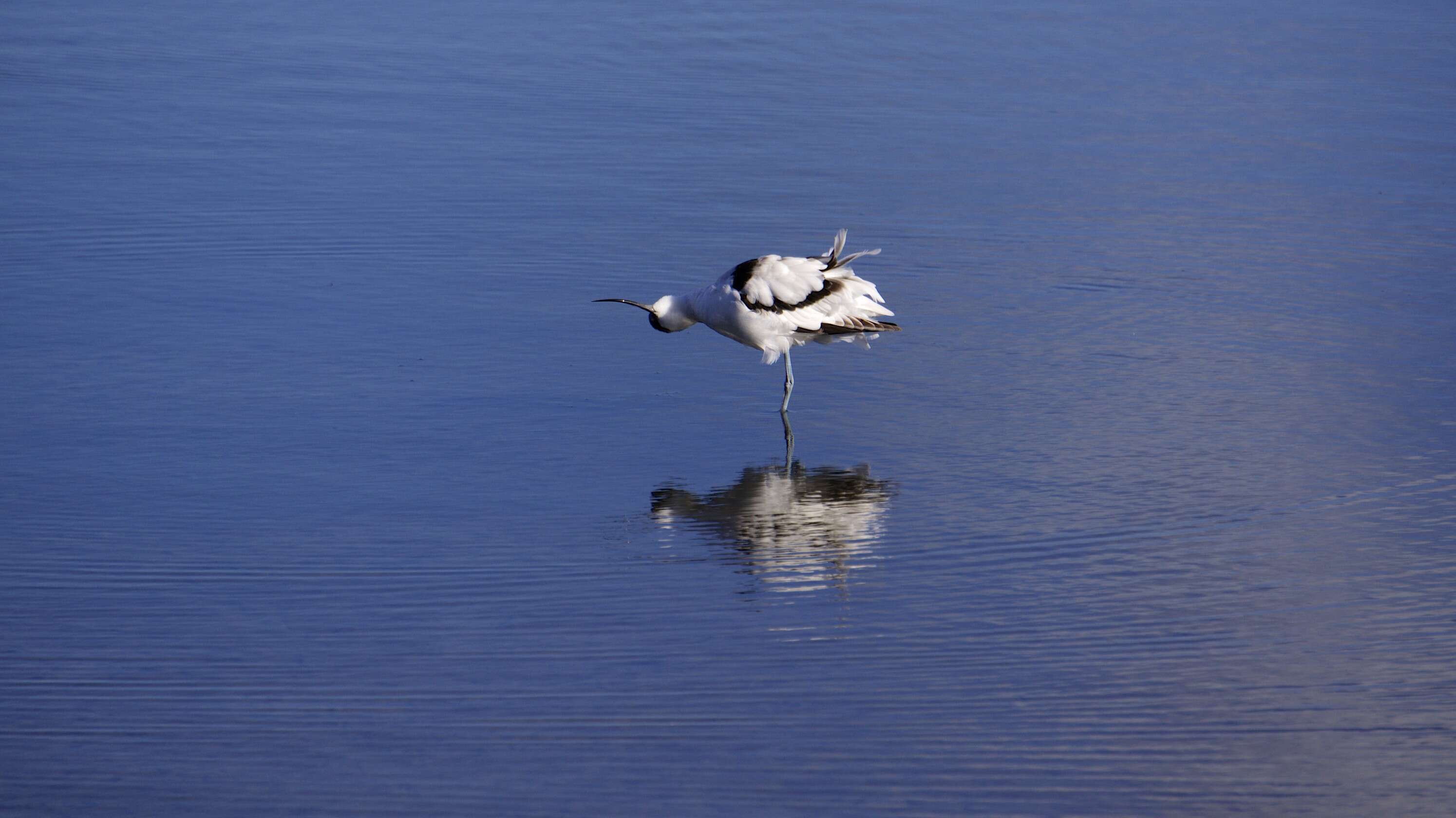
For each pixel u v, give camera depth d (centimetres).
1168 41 3434
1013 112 2873
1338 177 2516
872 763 949
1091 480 1406
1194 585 1194
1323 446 1489
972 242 2183
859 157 2578
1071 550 1254
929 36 3438
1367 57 3322
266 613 1131
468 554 1238
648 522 1309
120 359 1688
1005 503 1353
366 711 1002
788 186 2411
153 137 2578
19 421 1505
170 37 3272
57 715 991
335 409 1566
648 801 907
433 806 901
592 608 1147
